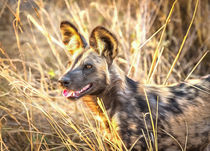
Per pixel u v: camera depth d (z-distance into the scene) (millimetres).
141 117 10109
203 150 11055
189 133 10531
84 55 10336
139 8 18828
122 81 10305
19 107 13438
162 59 17203
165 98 10555
